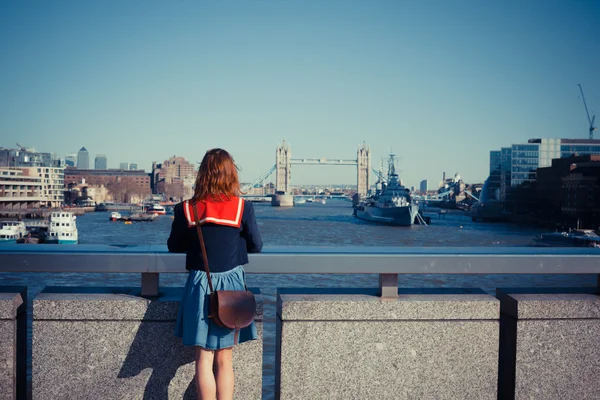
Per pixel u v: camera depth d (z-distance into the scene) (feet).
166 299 11.13
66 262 10.82
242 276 10.67
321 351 11.19
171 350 11.07
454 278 150.51
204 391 10.28
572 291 12.53
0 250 10.95
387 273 11.35
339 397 11.24
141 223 497.87
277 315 11.74
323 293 11.78
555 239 296.10
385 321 11.31
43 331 10.93
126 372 11.05
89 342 11.00
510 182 583.58
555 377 11.73
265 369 57.98
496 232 396.98
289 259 11.14
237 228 10.56
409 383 11.39
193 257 10.54
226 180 10.59
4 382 10.91
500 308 12.26
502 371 12.22
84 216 606.14
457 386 11.50
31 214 582.35
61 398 10.98
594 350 11.76
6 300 10.87
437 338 11.44
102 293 11.51
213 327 10.19
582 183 447.42
